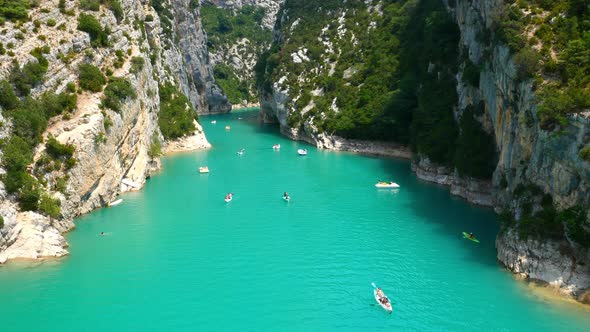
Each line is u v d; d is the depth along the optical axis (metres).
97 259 44.38
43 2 62.50
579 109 37.91
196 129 98.88
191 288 39.47
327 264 43.62
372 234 50.31
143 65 74.25
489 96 56.47
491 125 59.12
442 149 69.38
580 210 36.41
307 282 40.44
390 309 35.94
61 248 45.41
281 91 114.94
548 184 40.59
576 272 36.91
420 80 87.31
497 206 54.72
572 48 42.56
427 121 74.19
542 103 40.44
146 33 97.56
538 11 49.25
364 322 34.91
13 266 42.34
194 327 34.28
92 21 63.94
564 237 38.34
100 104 57.72
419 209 57.88
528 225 40.56
